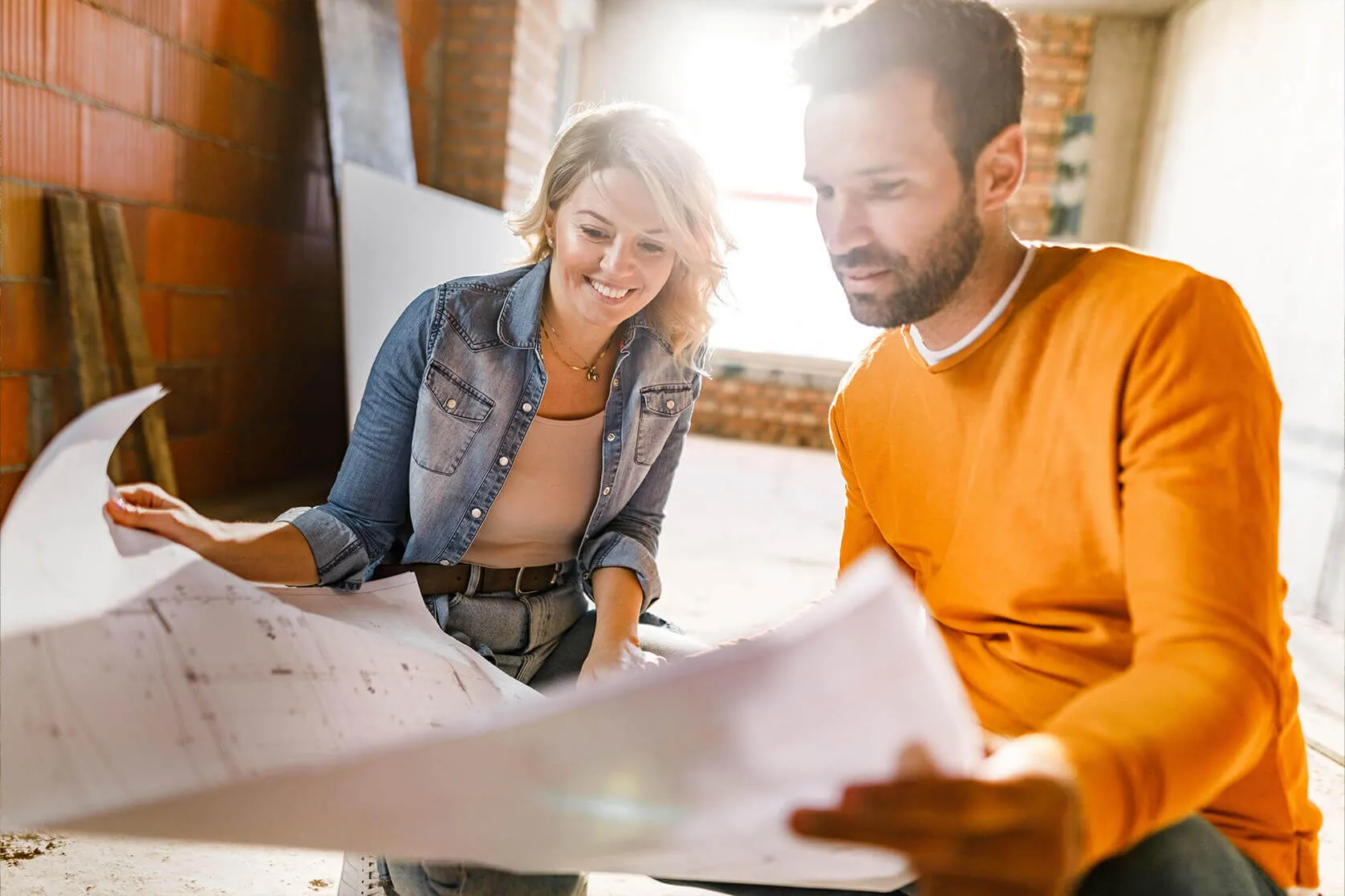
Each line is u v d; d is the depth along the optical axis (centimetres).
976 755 43
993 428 78
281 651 70
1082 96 654
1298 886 70
